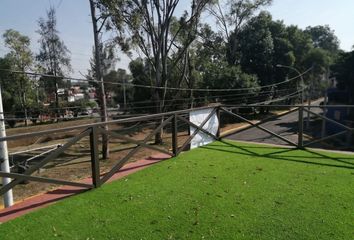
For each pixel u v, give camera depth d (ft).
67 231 10.99
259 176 16.80
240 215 12.07
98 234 10.77
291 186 15.17
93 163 15.15
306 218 11.72
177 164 19.45
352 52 112.06
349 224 11.19
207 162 19.88
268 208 12.65
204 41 112.78
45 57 123.34
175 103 88.74
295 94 137.39
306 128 88.53
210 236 10.53
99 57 53.57
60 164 45.29
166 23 67.46
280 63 131.34
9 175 12.28
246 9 122.01
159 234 10.71
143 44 67.15
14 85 116.88
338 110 87.86
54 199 13.83
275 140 38.96
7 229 11.12
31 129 88.63
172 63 77.61
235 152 22.58
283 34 143.02
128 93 127.75
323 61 169.27
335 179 16.14
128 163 20.07
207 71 107.24
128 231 10.96
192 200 13.58
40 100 127.03
